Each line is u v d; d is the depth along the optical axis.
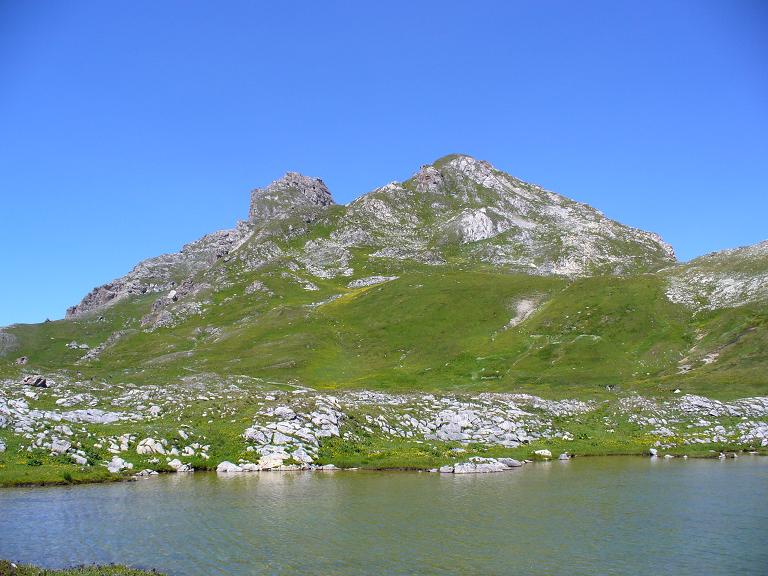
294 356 147.38
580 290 179.75
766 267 167.38
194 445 58.12
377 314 187.00
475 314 178.38
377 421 70.56
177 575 28.41
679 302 162.75
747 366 112.75
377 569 29.34
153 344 195.00
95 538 33.94
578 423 81.31
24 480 46.88
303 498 43.78
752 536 35.03
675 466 60.19
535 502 43.16
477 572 29.05
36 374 96.00
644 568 29.80
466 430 72.50
